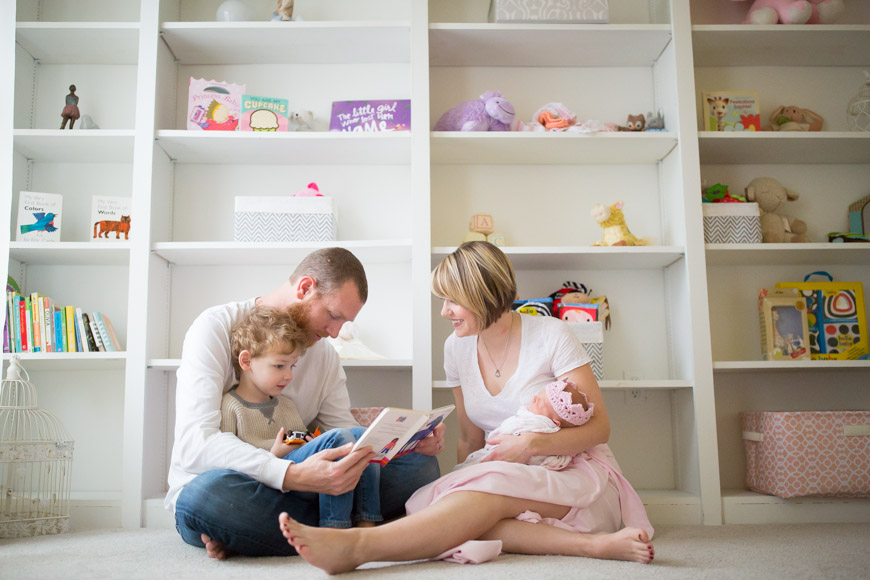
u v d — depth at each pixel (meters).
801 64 2.73
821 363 2.30
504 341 1.88
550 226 2.65
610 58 2.65
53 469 2.46
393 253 2.44
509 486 1.48
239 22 2.42
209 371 1.66
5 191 2.21
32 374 2.51
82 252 2.38
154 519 2.18
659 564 1.42
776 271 2.65
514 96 2.70
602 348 2.43
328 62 2.68
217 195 2.62
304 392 1.93
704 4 2.74
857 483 2.19
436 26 2.42
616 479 1.71
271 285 2.58
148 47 2.39
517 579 1.24
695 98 2.50
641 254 2.39
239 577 1.30
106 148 2.47
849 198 2.71
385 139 2.38
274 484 1.47
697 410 2.29
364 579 1.25
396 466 1.76
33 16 2.62
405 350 2.56
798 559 1.50
